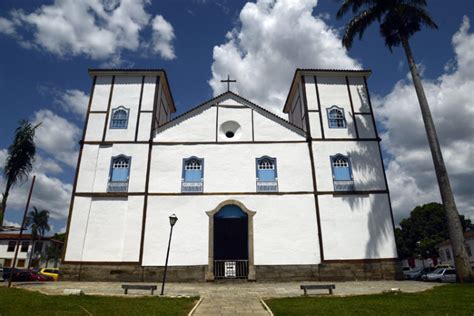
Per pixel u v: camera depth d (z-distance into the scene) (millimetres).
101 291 14570
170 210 20312
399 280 19156
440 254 42938
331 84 23859
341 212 20453
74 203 20266
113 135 21984
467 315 8836
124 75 23797
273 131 22516
